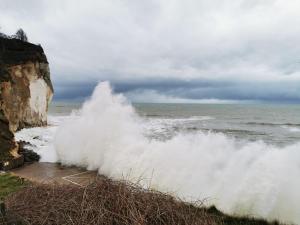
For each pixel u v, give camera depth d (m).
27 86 22.25
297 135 21.62
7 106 16.56
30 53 23.14
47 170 9.85
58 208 3.94
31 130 20.14
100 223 3.69
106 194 4.11
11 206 4.09
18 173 9.44
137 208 3.97
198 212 4.45
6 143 10.93
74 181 8.34
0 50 21.20
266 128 27.25
